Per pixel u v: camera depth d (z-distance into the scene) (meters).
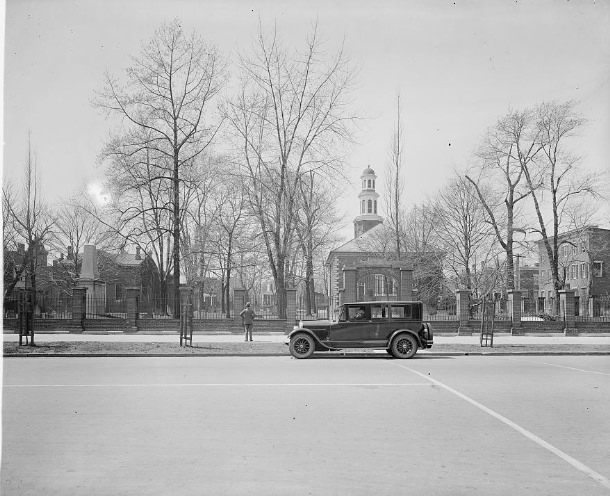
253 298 69.69
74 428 7.98
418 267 49.34
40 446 7.00
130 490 5.41
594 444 7.16
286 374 14.35
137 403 9.95
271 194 36.41
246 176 36.00
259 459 6.44
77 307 28.56
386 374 14.38
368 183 97.75
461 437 7.51
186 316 21.98
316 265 55.66
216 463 6.28
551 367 16.31
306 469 6.06
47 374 14.22
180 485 5.55
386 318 18.92
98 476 5.83
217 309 51.06
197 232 43.94
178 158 37.59
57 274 51.44
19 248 39.88
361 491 5.38
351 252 67.69
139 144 35.09
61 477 5.80
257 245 41.66
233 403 9.99
